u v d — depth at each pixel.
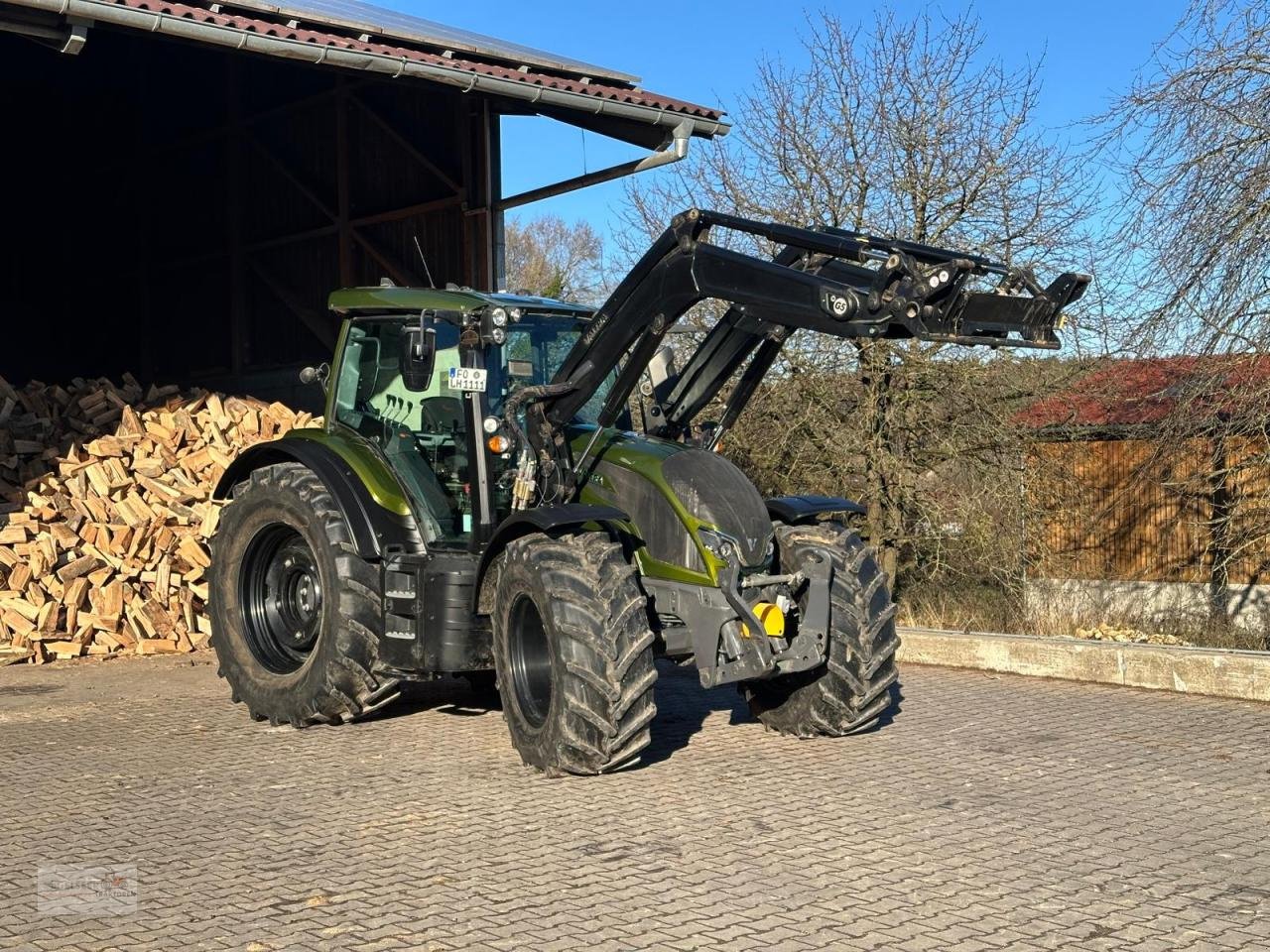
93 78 17.78
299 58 9.00
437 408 7.19
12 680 9.07
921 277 5.24
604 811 5.52
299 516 7.34
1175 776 6.14
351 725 7.52
